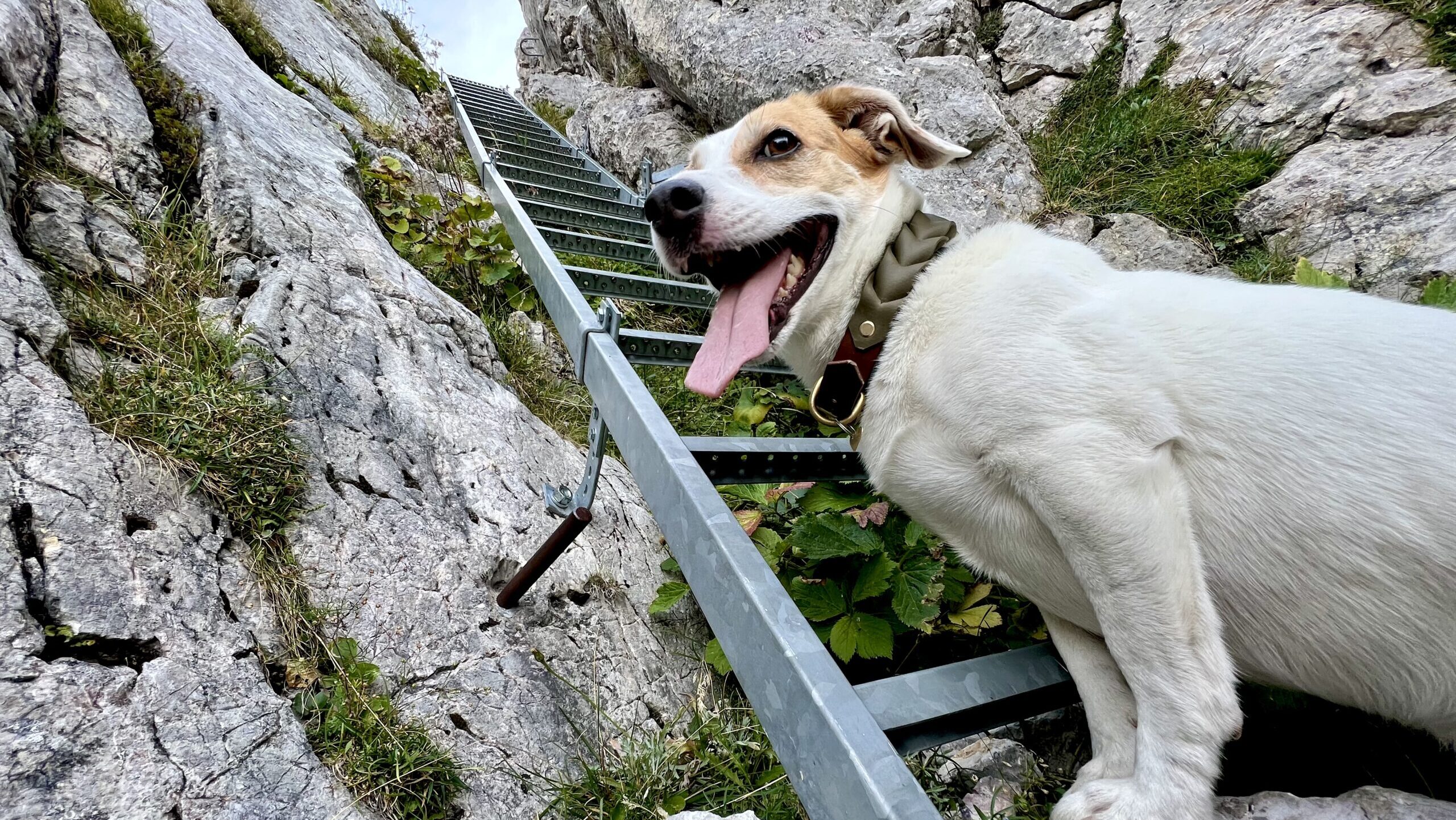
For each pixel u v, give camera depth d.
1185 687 0.31
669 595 0.53
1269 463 0.32
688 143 1.40
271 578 0.42
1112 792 0.32
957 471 0.36
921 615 0.47
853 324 0.40
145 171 0.61
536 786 0.42
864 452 0.40
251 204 0.64
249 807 0.34
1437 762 0.40
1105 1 1.11
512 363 0.74
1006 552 0.37
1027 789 0.43
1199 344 0.34
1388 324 0.33
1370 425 0.31
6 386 0.40
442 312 0.69
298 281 0.59
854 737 0.27
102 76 0.64
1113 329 0.34
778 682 0.30
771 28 1.19
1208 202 0.87
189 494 0.43
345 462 0.50
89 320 0.47
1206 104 0.93
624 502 0.63
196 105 0.70
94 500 0.39
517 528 0.54
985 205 0.98
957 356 0.35
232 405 0.47
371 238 0.72
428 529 0.50
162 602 0.38
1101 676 0.37
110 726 0.33
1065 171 0.99
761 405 0.74
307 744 0.37
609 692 0.48
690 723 0.48
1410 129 0.76
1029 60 1.14
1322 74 0.83
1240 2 0.95
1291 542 0.32
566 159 1.33
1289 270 0.76
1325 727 0.43
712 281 0.45
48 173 0.54
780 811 0.42
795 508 0.61
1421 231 0.70
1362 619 0.32
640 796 0.42
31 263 0.49
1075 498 0.33
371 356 0.58
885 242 0.42
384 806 0.37
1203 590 0.32
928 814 0.25
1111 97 1.04
